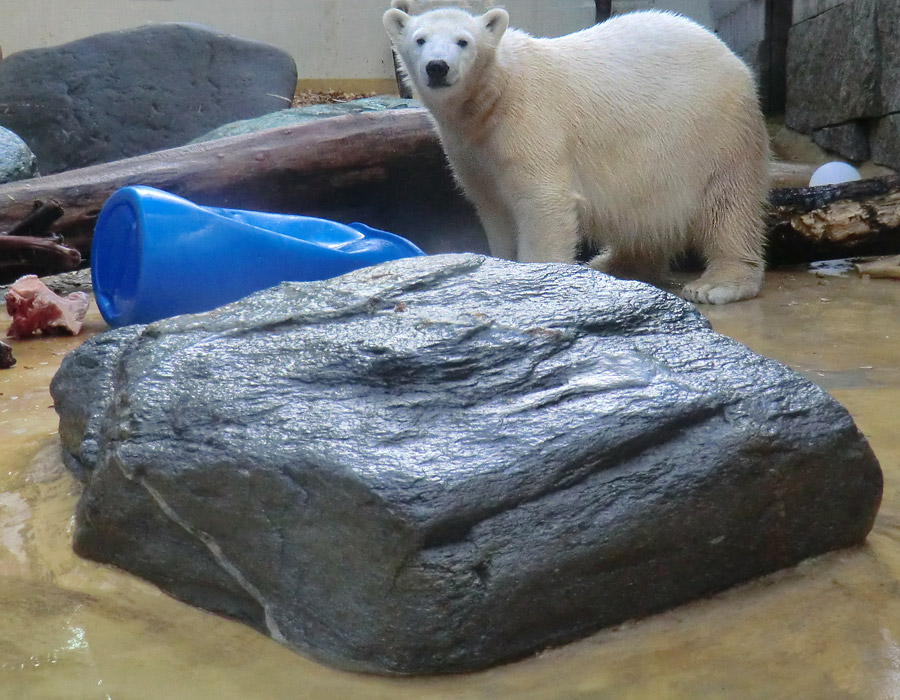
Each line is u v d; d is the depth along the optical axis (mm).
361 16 15344
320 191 6852
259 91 11602
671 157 5531
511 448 1953
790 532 2137
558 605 1866
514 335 2385
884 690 1682
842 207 6246
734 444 2061
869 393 3439
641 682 1751
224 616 2059
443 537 1791
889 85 8297
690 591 2037
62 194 6188
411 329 2408
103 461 2260
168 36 11539
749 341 4363
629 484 1970
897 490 2551
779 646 1851
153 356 2428
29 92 11125
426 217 7281
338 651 1851
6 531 2465
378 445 1956
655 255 6004
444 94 5012
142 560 2199
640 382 2197
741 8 12867
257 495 1969
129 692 1739
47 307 4793
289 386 2221
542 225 5328
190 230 4262
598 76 5426
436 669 1794
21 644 1906
